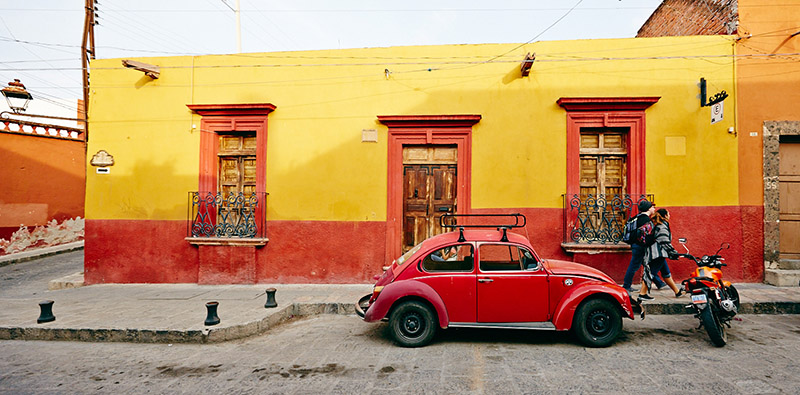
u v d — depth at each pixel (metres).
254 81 9.01
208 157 9.03
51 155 15.55
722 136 7.98
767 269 7.81
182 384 4.22
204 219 8.98
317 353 5.09
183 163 9.06
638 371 4.34
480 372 4.37
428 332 5.16
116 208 9.16
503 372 4.36
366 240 8.66
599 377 4.20
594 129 8.37
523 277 5.13
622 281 7.89
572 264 5.52
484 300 5.13
